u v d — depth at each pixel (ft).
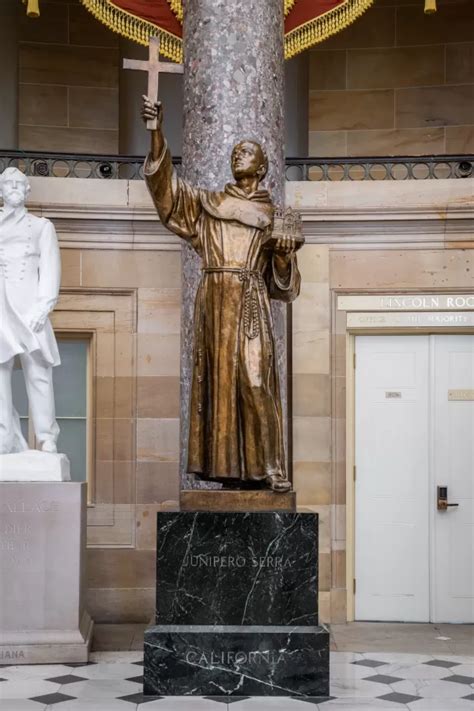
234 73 30.60
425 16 47.32
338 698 23.79
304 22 40.86
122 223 37.01
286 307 33.99
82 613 30.04
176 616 23.53
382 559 36.91
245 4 30.81
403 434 37.11
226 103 30.53
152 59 23.94
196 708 22.24
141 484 36.76
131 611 36.29
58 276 30.94
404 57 47.29
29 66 47.55
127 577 36.42
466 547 36.76
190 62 31.12
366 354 37.37
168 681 23.36
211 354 24.23
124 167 44.16
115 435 36.94
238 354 24.02
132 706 22.95
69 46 47.85
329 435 36.55
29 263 30.76
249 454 23.93
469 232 36.52
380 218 36.40
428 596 36.76
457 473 36.91
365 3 40.29
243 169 24.77
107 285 37.09
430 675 26.89
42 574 28.78
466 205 36.09
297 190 36.63
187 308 31.30
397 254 36.73
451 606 36.63
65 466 30.53
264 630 23.40
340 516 36.40
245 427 24.00
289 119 45.52
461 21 47.09
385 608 36.76
